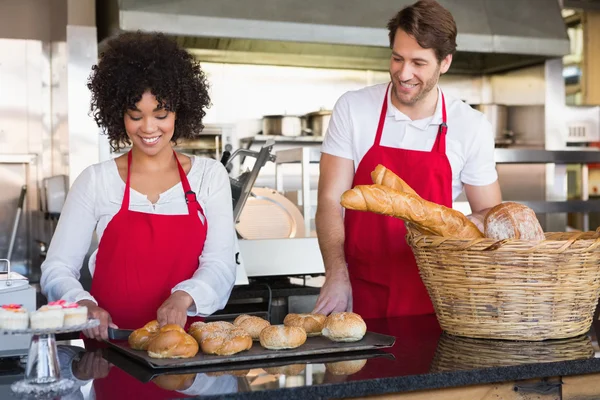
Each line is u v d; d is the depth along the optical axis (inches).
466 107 80.8
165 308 59.4
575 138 211.5
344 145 81.6
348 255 81.0
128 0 158.7
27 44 174.4
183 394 42.3
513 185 214.1
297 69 203.9
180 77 67.2
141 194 69.8
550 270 56.6
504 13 195.2
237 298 110.9
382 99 80.4
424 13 70.1
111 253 69.3
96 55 164.9
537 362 50.3
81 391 43.6
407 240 63.0
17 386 44.4
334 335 55.4
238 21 166.2
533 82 210.8
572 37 213.3
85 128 163.8
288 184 200.8
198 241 70.2
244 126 199.3
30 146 174.7
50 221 173.2
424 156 78.8
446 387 47.9
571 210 178.5
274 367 48.9
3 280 55.3
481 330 59.1
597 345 56.6
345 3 178.4
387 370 47.8
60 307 45.3
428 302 77.9
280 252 111.4
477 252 57.1
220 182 72.6
